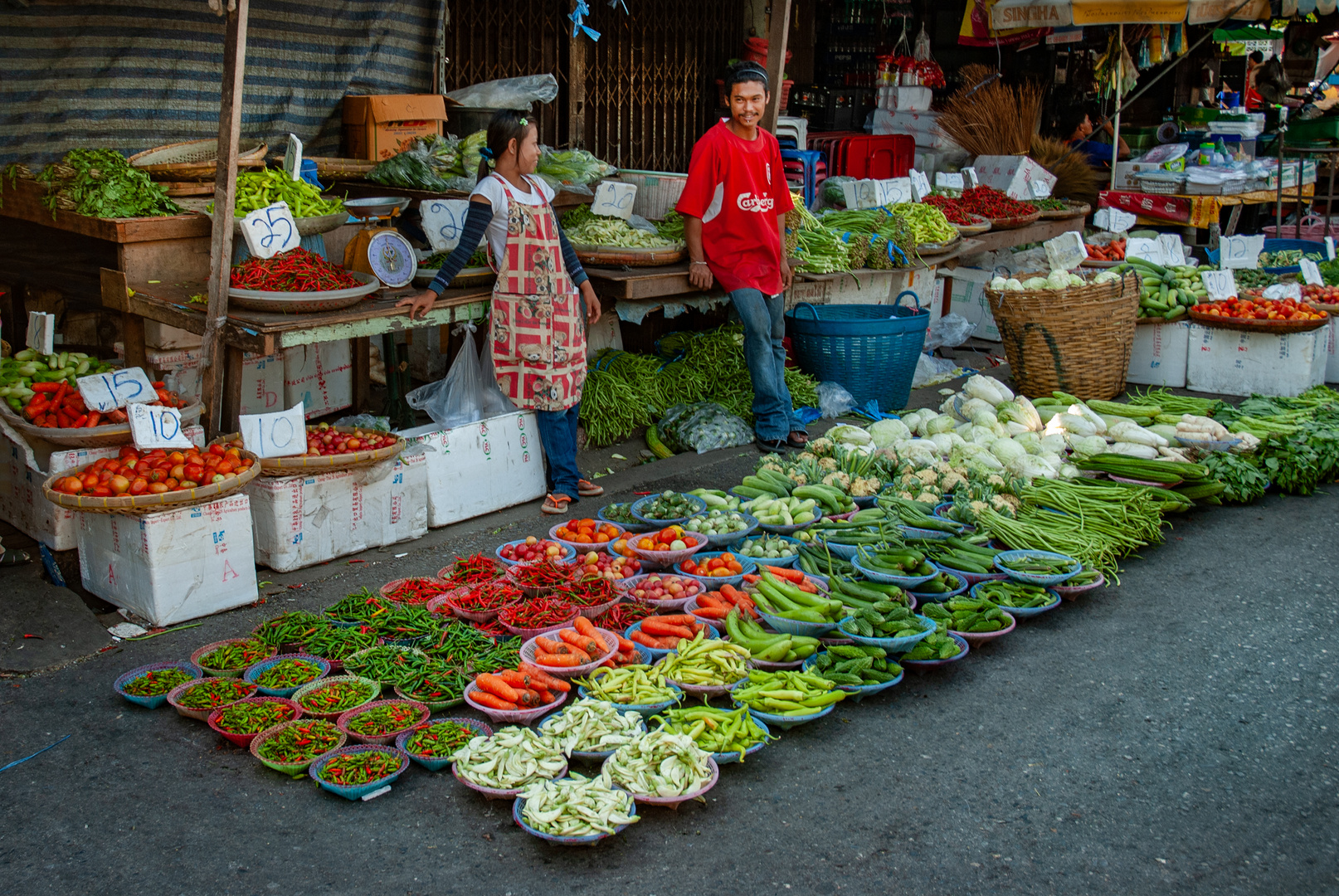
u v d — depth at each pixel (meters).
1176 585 4.59
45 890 2.65
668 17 8.80
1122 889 2.74
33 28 5.33
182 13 5.82
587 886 2.70
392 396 5.77
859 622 3.68
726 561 4.22
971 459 5.25
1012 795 3.12
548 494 5.39
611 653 3.57
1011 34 11.35
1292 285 7.79
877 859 2.83
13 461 4.51
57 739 3.29
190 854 2.80
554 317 4.96
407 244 5.12
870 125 11.32
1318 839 2.97
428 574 4.52
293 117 6.47
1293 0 10.30
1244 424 5.88
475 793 3.08
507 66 7.98
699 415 6.32
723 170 5.77
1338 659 3.98
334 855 2.80
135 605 4.02
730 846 2.87
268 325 4.36
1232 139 11.94
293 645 3.82
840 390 6.81
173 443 4.16
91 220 4.77
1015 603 4.10
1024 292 6.90
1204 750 3.38
